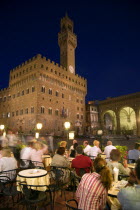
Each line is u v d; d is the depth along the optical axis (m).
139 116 72.06
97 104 87.25
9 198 7.98
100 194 4.28
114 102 81.06
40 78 60.66
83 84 81.31
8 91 72.12
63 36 77.38
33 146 10.70
